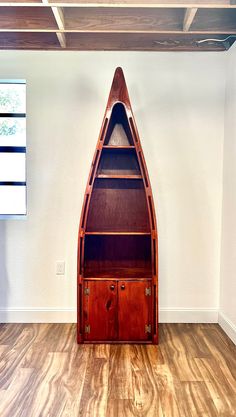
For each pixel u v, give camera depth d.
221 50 2.77
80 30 2.45
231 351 2.41
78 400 1.84
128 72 2.79
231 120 2.66
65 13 2.41
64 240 2.85
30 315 2.88
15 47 2.76
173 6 2.10
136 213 2.73
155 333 2.50
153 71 2.79
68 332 2.70
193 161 2.83
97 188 2.73
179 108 2.81
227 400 1.85
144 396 1.88
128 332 2.51
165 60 2.79
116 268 2.74
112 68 2.79
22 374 2.09
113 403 1.82
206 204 2.85
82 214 2.47
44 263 2.87
